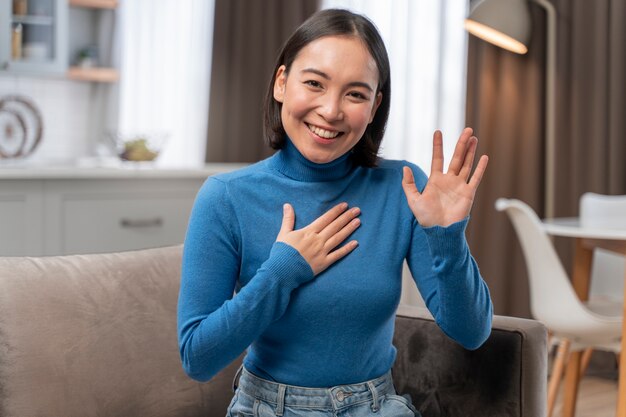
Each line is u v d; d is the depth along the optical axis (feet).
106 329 5.20
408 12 13.58
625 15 11.83
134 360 5.26
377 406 4.63
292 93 4.45
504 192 12.94
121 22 16.40
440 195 4.36
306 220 4.64
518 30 11.76
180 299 4.52
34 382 4.83
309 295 4.43
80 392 4.97
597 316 8.93
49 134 16.49
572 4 12.46
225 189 4.62
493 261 13.02
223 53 14.85
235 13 14.79
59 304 5.08
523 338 5.24
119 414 5.12
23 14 14.70
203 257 4.52
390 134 13.94
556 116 12.60
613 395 11.26
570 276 12.71
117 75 16.33
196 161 15.72
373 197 4.78
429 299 4.68
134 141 11.91
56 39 14.99
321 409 4.53
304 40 4.46
